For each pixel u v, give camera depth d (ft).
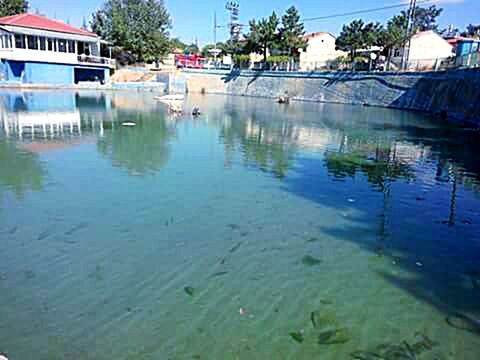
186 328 11.74
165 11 155.84
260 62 142.72
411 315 12.62
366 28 143.13
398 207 22.59
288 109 84.84
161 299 13.15
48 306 12.60
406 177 29.27
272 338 11.41
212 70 139.95
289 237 18.20
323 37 163.63
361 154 37.52
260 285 14.14
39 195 22.74
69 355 10.55
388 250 17.13
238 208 21.70
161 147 37.42
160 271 14.93
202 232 18.48
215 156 34.42
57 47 111.75
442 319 12.45
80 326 11.70
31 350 10.69
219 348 10.96
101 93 103.55
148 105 79.05
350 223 20.04
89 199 22.30
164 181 26.18
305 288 13.99
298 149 39.14
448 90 75.36
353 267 15.56
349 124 59.77
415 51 124.77
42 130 44.91
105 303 12.84
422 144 43.57
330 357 10.74
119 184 25.18
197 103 92.17
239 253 16.52
